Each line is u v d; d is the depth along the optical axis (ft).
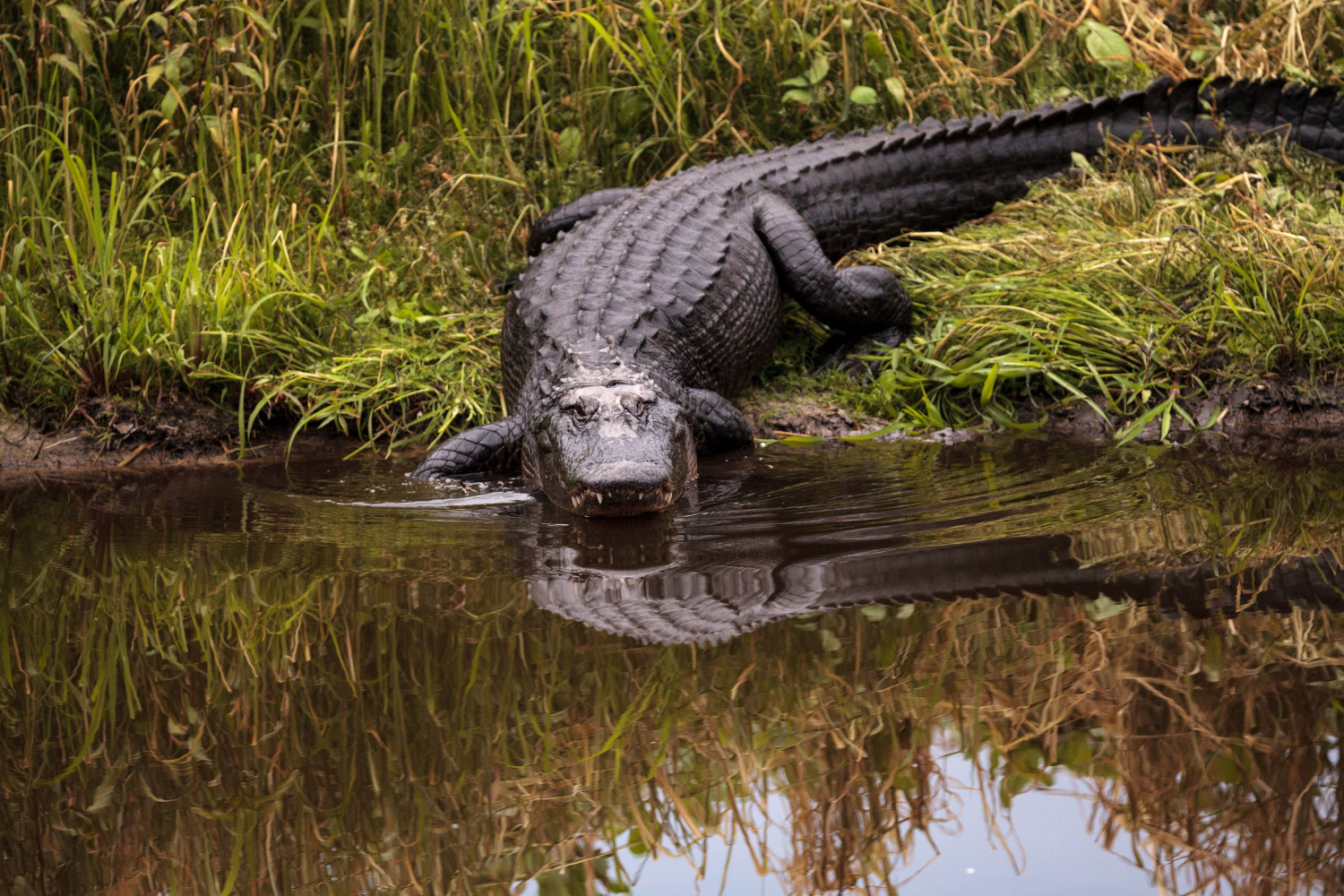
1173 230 51.21
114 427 47.62
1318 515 30.99
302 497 39.81
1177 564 26.91
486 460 43.96
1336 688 19.33
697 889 14.61
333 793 17.89
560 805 17.21
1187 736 17.89
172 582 29.60
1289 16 65.51
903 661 21.50
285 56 62.69
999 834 15.65
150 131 60.90
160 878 15.61
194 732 20.43
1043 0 70.13
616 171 67.41
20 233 51.80
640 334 46.60
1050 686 19.95
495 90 65.31
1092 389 46.98
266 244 54.54
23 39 58.23
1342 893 14.08
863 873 14.94
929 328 52.90
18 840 16.67
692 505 36.83
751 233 55.26
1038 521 31.55
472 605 26.73
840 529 32.14
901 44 69.21
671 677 21.47
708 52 68.54
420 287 57.47
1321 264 46.11
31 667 24.02
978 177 61.52
